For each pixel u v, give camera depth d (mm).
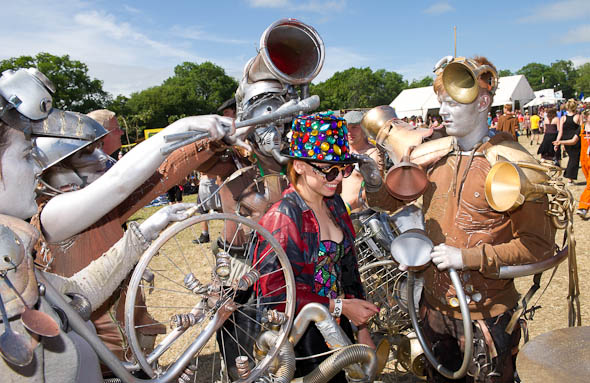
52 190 1677
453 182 2059
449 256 1852
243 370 1545
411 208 2332
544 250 1880
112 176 1473
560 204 1860
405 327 2812
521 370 1082
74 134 1477
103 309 1833
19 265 1033
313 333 1825
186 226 1359
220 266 1538
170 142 1484
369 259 2820
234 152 2520
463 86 1912
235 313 2123
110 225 1897
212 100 81562
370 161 2195
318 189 1767
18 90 1168
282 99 2193
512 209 1773
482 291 1993
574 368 1010
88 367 1265
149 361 1408
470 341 1880
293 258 1671
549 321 3490
